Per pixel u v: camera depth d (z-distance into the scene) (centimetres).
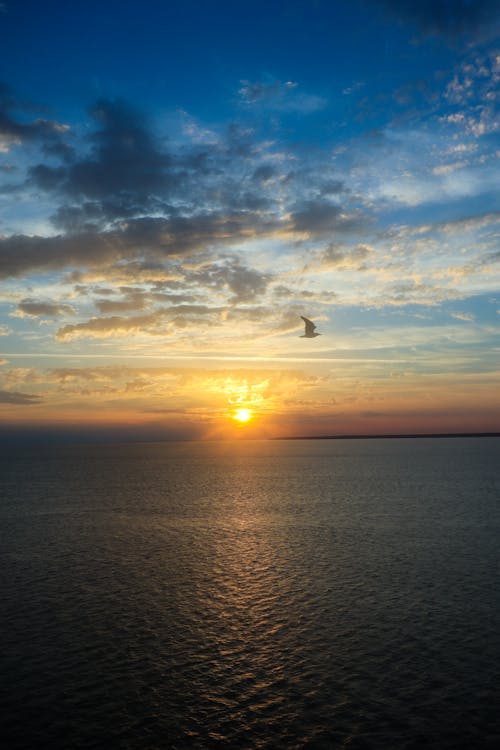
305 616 2912
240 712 1958
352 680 2181
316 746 1750
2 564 4091
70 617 2922
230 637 2634
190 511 6750
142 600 3209
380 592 3306
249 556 4281
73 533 5322
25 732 1839
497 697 2020
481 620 2795
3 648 2519
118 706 2005
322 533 5184
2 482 11488
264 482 10788
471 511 6381
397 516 6119
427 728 1834
